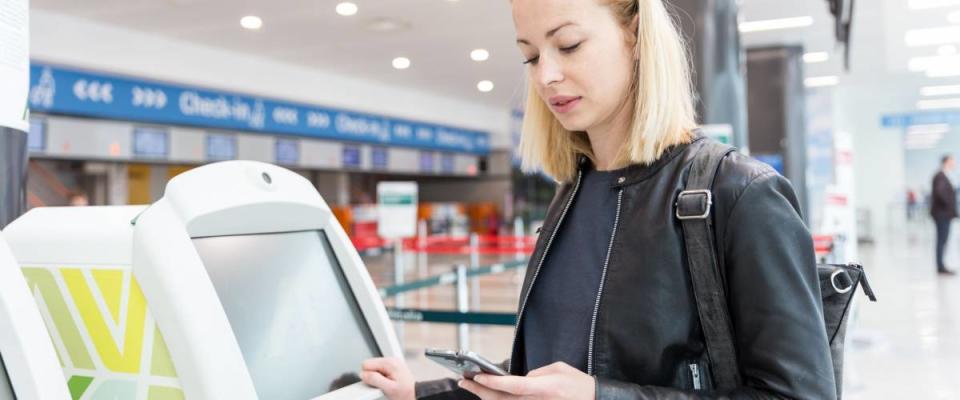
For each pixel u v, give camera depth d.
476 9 6.88
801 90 9.47
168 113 8.75
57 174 8.80
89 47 7.27
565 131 1.15
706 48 4.60
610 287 1.00
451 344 5.75
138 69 7.75
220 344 0.92
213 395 0.89
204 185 1.03
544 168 1.18
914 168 32.16
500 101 13.47
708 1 4.61
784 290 0.86
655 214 0.98
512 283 9.67
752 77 9.51
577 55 0.99
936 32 8.60
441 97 12.80
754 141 9.51
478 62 9.41
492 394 0.88
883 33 8.69
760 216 0.89
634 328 0.96
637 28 1.02
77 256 1.00
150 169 10.04
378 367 1.19
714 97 4.62
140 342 0.95
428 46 8.43
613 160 1.07
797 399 0.83
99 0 6.52
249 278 1.07
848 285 0.99
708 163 0.96
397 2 6.61
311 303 1.18
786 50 9.37
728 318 0.92
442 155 14.95
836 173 6.64
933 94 15.13
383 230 7.54
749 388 0.87
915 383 4.30
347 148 12.38
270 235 1.15
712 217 0.93
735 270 0.90
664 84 0.97
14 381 0.79
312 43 8.28
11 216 1.36
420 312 3.14
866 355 5.03
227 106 9.53
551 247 1.11
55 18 6.96
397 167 13.58
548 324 1.08
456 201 17.59
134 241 0.96
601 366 0.98
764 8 7.39
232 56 8.82
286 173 1.21
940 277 9.20
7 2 1.36
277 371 1.06
